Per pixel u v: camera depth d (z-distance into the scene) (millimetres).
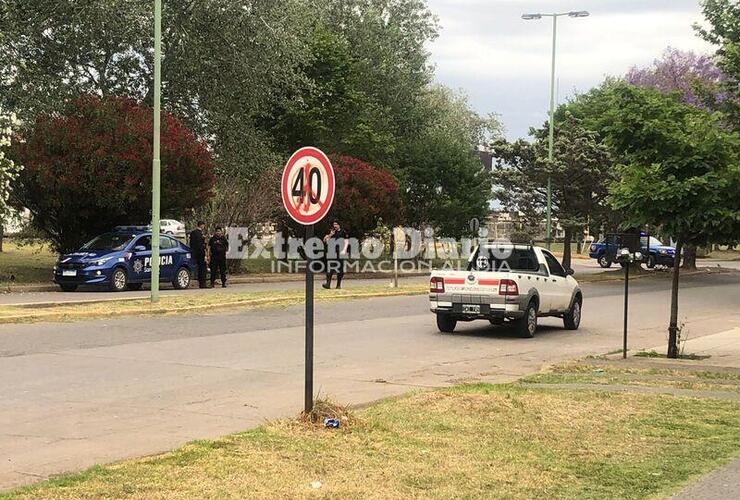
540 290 17312
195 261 27422
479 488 5969
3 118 23219
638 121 13312
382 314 20469
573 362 13164
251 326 16969
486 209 44312
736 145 13062
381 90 50500
